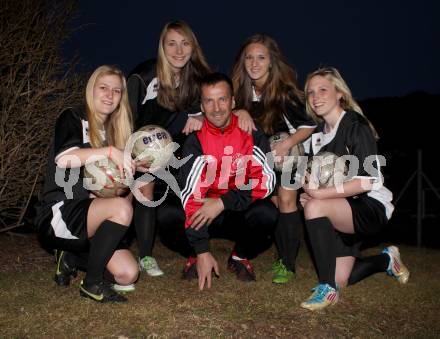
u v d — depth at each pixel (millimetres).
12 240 5621
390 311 3861
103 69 3830
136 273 3941
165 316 3545
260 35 4480
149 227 4566
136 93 4578
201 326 3414
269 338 3322
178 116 4727
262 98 4559
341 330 3475
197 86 4699
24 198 5605
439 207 10789
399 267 4523
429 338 3432
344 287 4316
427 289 4371
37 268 4664
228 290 4141
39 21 5543
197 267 4137
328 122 4258
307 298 3994
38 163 5461
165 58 4512
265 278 4527
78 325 3377
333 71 4230
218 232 4609
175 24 4523
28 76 5355
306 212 3869
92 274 3713
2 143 5176
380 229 4082
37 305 3680
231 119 4254
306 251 5641
